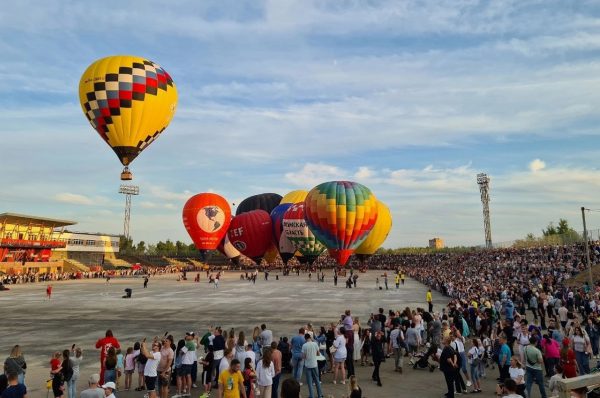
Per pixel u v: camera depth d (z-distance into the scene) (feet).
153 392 28.73
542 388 30.86
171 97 97.60
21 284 177.17
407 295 112.37
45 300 106.93
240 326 65.10
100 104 90.38
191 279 202.28
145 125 93.71
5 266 219.41
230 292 124.47
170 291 130.82
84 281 196.03
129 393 34.99
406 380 38.24
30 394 34.91
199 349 50.31
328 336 42.55
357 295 112.88
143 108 91.86
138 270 278.87
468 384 36.01
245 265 320.91
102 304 96.37
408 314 51.49
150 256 372.79
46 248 250.57
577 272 109.09
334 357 37.76
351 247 128.47
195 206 173.68
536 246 185.98
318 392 33.55
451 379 32.65
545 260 142.51
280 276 215.72
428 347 45.57
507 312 58.13
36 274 216.33
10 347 52.70
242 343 33.88
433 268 201.36
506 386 21.31
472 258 206.59
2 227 227.81
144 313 80.18
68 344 54.19
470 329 57.41
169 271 287.07
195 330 62.54
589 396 16.62
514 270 133.49
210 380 34.83
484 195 287.89
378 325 43.09
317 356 34.53
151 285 160.35
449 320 51.47
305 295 113.50
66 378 31.32
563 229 293.43
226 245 230.27
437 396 33.63
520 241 201.36
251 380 29.94
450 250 300.61
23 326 67.26
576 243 156.87
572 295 67.87
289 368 40.81
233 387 24.43
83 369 42.73
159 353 32.58
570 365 30.45
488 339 42.04
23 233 242.58
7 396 22.90
